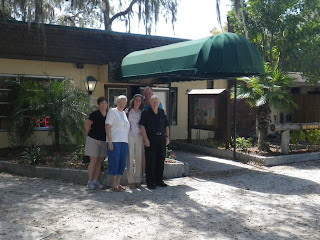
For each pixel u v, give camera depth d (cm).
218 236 494
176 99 1464
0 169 937
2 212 586
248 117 1548
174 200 668
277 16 1328
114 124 709
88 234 496
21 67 1179
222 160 1102
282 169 980
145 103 781
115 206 626
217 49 938
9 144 1155
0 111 1153
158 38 1393
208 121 1238
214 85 1544
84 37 1248
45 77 1220
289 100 1138
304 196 712
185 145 1297
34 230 507
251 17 1390
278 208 629
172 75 1066
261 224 546
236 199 682
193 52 965
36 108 959
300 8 1348
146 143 738
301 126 1130
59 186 770
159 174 766
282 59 1422
